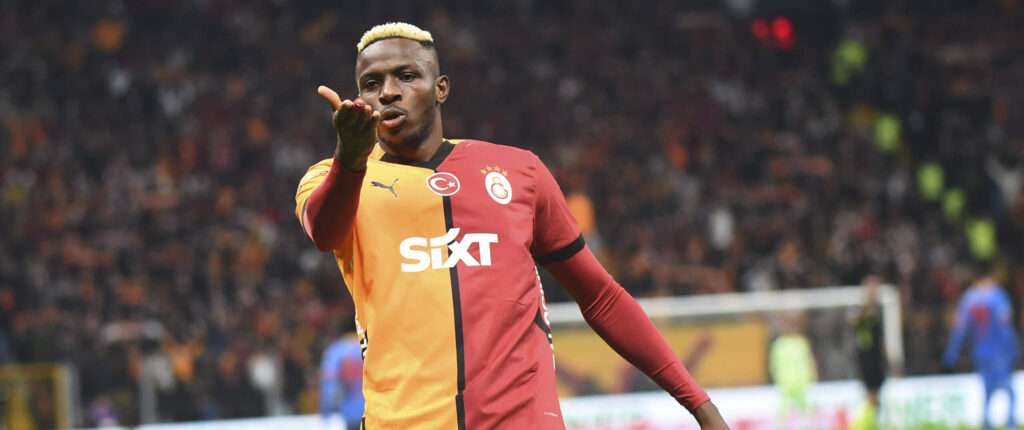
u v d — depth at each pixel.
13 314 51.88
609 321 10.03
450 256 9.02
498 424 8.80
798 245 64.62
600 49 88.44
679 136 78.44
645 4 93.94
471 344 8.85
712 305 44.31
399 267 8.97
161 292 54.72
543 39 88.56
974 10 96.44
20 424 43.06
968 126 82.75
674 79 86.62
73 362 45.41
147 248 59.31
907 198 73.62
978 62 90.19
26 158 66.19
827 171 75.31
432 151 9.50
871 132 82.69
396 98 9.20
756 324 44.41
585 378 42.62
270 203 65.62
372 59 9.25
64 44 79.88
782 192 71.50
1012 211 71.88
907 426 46.25
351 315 31.25
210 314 53.47
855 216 69.81
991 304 41.84
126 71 77.75
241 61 82.12
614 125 80.00
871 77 88.00
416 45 9.34
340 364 30.72
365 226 9.09
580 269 9.89
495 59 86.50
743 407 43.88
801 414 44.09
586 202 45.66
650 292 56.66
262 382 46.19
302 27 87.19
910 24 94.44
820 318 44.78
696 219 66.06
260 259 59.16
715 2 95.62
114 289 53.97
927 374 51.56
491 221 9.20
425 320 8.87
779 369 44.00
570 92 83.31
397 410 8.76
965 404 47.66
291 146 71.81
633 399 42.69
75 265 56.12
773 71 89.88
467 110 80.25
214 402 45.31
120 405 44.00
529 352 9.12
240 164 70.00
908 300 57.56
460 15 90.19
